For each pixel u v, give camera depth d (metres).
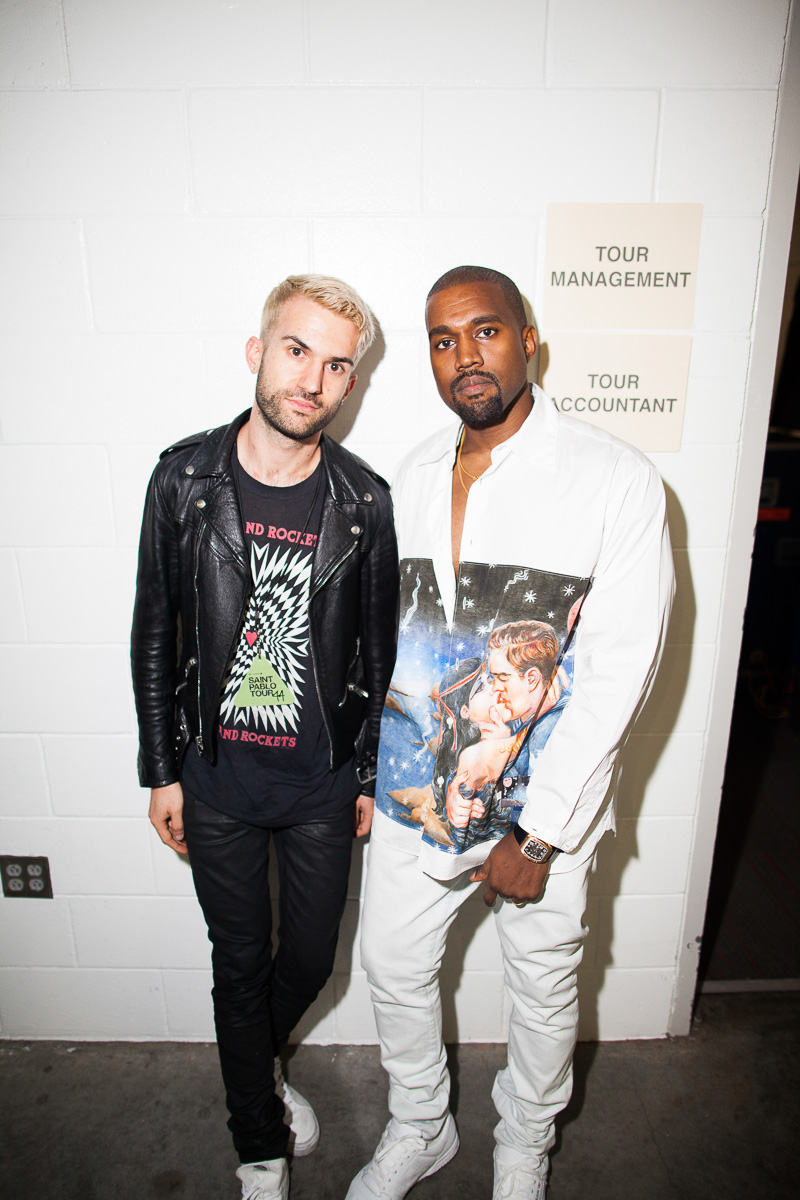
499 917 1.22
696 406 1.38
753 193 1.29
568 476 1.05
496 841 1.17
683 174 1.28
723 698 1.51
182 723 1.23
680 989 1.64
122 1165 1.38
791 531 3.35
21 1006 1.67
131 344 1.34
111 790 1.55
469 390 1.01
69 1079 1.57
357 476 1.20
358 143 1.26
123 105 1.24
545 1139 1.28
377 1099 1.52
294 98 1.24
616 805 1.55
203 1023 1.67
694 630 1.48
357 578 1.21
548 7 1.21
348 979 1.62
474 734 1.10
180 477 1.14
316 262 1.31
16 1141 1.43
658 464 1.40
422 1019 1.27
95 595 1.46
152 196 1.28
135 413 1.37
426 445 1.22
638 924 1.62
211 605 1.15
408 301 1.33
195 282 1.32
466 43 1.22
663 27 1.22
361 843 1.53
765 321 1.33
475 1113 1.49
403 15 1.21
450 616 1.12
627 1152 1.40
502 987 1.62
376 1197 1.26
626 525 1.02
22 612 1.47
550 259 1.31
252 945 1.26
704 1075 1.57
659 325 1.34
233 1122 1.28
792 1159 1.39
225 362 1.35
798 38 1.21
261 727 1.19
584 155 1.27
